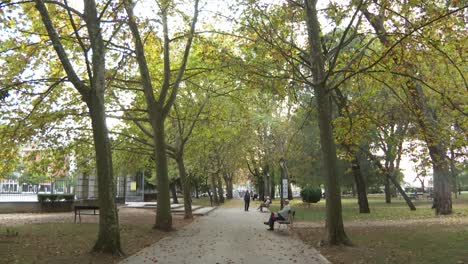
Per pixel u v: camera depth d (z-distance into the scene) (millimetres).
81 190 44844
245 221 28312
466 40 14875
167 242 16734
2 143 19531
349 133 19016
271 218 21812
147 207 43125
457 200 50094
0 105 18797
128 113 24188
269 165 56031
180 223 26547
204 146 36062
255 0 15688
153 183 62281
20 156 21484
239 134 42906
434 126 18516
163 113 21859
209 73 21969
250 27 16250
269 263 11852
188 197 30703
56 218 27016
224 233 20312
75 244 14617
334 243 14664
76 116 21125
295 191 111438
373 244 14641
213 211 41750
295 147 39719
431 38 14539
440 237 15344
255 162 67562
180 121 30922
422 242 14453
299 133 39375
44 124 20094
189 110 30328
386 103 22719
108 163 13250
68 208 35594
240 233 20312
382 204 48094
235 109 30562
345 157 22797
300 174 42656
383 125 19906
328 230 14930
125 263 11805
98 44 13539
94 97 13258
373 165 42406
